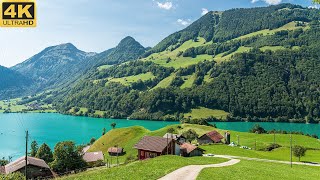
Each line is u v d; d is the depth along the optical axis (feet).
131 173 162.40
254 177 176.86
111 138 542.98
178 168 183.11
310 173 234.38
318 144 530.27
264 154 423.23
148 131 565.12
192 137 531.09
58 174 290.97
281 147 474.90
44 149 420.36
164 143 312.09
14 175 188.55
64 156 307.37
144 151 313.53
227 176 170.50
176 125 637.30
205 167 199.41
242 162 273.13
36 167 278.87
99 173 168.14
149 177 152.15
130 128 564.30
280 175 199.52
